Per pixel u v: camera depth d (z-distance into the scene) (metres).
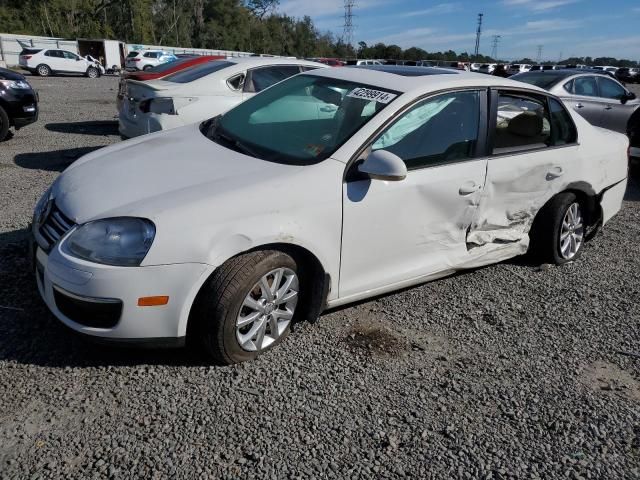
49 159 7.52
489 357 3.27
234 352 2.89
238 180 2.91
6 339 3.04
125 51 46.91
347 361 3.10
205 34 90.38
